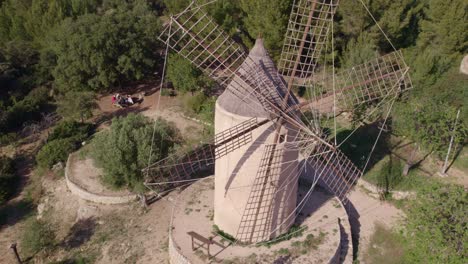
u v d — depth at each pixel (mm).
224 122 11555
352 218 15930
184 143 19234
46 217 17359
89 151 19609
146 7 34625
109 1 37375
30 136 23875
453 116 16953
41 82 29547
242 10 28859
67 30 26281
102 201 16828
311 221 14367
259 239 13062
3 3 37000
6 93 28219
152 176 16438
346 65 24219
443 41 26422
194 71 23766
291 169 12148
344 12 26641
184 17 17906
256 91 10875
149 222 15789
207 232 13570
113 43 25828
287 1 23109
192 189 16016
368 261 14078
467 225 11477
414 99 19828
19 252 15680
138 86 28922
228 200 12641
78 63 25625
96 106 25797
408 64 23391
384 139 20172
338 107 21719
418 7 28078
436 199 12492
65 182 18641
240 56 11727
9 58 30000
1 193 18531
